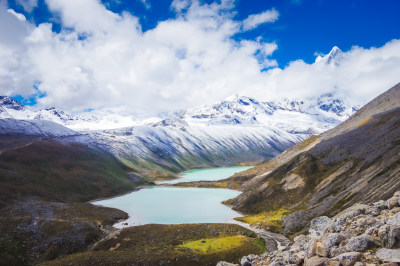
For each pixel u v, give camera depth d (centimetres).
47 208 11031
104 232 9262
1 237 7681
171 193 18412
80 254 6081
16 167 15650
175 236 8294
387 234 1305
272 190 12938
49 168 17388
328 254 1452
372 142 11031
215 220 11606
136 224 11225
